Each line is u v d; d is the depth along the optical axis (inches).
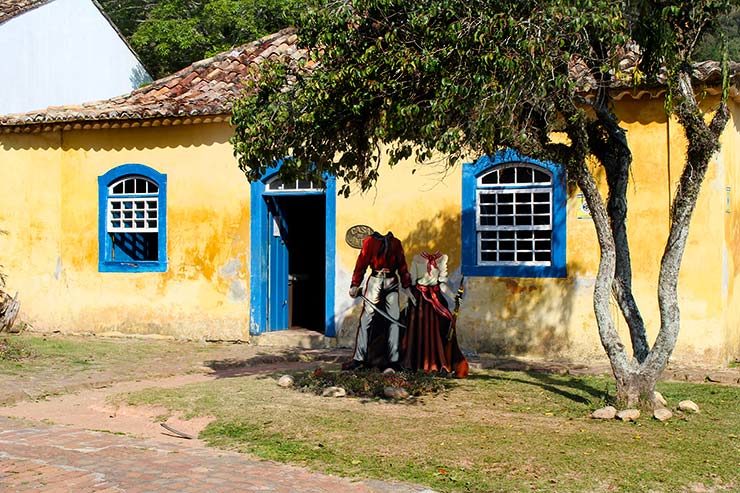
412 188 506.9
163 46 952.3
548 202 482.6
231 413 328.5
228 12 950.4
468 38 286.7
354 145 341.1
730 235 464.4
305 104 324.2
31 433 305.6
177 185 561.9
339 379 384.5
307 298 594.2
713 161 444.8
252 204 545.0
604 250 328.8
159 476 251.9
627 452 275.3
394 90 303.9
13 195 598.9
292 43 640.4
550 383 401.1
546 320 476.1
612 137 332.5
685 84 320.5
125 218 580.7
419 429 303.9
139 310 568.7
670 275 325.1
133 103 587.5
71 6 776.9
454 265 496.7
